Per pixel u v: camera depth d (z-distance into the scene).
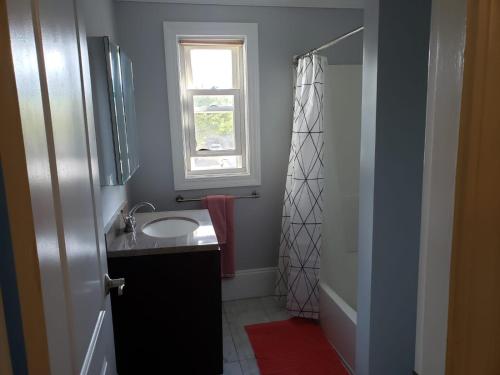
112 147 1.82
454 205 0.58
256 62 2.88
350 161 2.99
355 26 2.99
